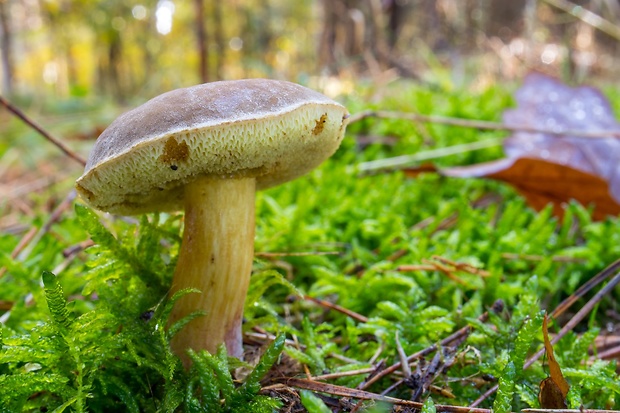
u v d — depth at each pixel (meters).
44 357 0.12
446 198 0.27
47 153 0.45
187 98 0.11
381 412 0.11
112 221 0.21
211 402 0.11
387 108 0.36
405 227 0.22
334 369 0.14
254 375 0.11
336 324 0.17
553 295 0.19
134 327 0.13
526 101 0.30
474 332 0.15
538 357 0.13
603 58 0.67
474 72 0.58
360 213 0.23
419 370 0.13
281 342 0.12
